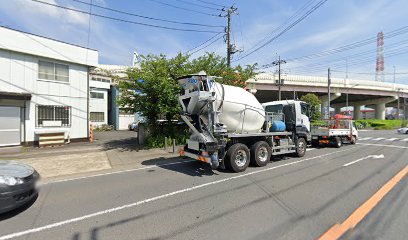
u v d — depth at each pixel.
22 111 12.92
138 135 14.58
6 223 3.95
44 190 5.77
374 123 49.22
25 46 12.90
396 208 4.37
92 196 5.29
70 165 8.77
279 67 28.55
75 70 15.40
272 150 9.09
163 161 9.52
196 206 4.61
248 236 3.41
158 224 3.85
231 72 14.95
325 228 3.63
